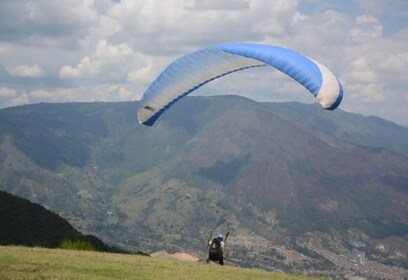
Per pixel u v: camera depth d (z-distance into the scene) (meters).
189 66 31.64
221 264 27.77
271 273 25.86
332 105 22.98
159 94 32.66
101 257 26.91
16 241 77.88
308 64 25.52
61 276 20.05
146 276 21.55
